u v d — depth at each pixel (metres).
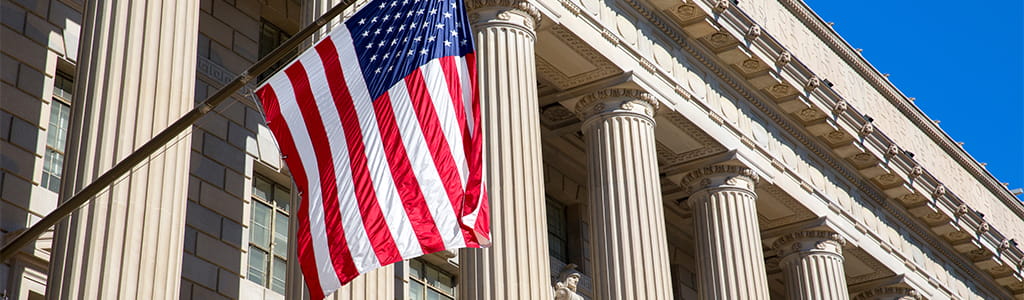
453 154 15.66
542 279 24.27
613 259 28.17
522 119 25.94
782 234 37.44
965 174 52.56
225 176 25.75
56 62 23.94
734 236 32.53
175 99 19.77
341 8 13.59
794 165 37.44
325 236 15.08
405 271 29.62
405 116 15.61
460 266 24.41
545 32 28.83
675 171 34.12
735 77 35.47
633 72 30.14
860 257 39.69
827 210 38.03
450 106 15.85
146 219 18.27
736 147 33.69
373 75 15.70
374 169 15.33
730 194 33.19
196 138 25.25
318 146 15.46
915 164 41.69
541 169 25.86
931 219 44.06
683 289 39.66
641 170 29.41
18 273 21.62
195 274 24.12
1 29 22.83
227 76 26.64
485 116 25.72
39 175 22.73
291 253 21.52
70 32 24.44
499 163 25.09
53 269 17.56
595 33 29.81
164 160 19.00
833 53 43.94
